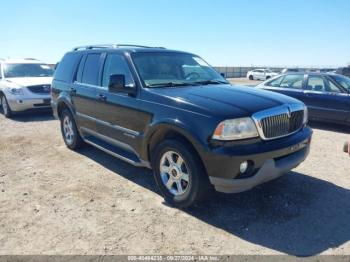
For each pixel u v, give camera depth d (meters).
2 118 10.21
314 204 3.88
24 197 4.17
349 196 4.10
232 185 3.30
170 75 4.62
